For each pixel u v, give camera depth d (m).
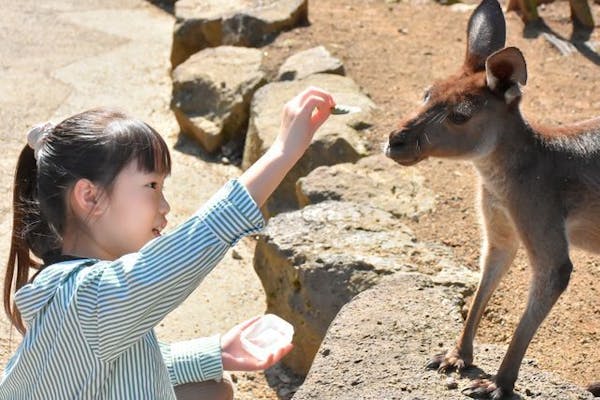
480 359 4.74
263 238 6.32
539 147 4.78
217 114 9.40
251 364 3.21
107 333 2.52
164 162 2.83
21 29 12.57
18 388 2.76
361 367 4.66
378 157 7.55
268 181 2.64
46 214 2.81
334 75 9.12
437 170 7.45
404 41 10.13
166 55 11.94
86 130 2.74
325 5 11.27
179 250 2.48
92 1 13.88
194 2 11.35
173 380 3.18
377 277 5.68
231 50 10.09
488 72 4.65
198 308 7.07
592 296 5.86
